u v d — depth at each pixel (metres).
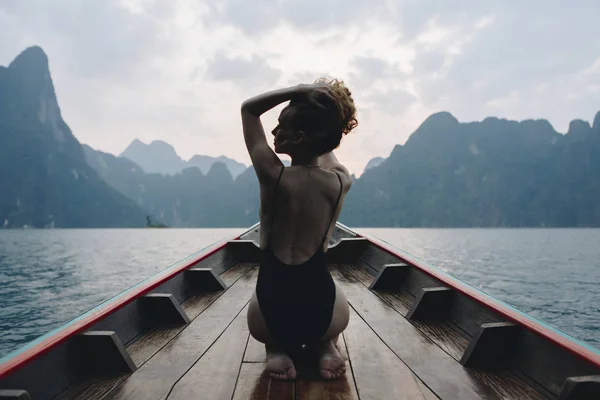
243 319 3.18
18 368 1.76
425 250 85.75
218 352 2.53
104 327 2.47
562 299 37.75
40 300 32.34
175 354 2.50
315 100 2.05
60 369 2.04
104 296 33.59
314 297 2.10
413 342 2.69
